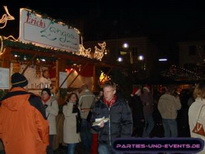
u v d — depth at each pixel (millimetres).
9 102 4062
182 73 27594
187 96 11734
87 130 9516
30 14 9469
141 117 10734
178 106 10406
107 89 5082
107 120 4992
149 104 12391
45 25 10344
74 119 8008
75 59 11383
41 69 12000
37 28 9875
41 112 4133
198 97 4398
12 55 9273
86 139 9516
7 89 7891
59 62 10789
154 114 12750
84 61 12117
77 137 8062
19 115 4031
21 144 3980
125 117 5062
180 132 11414
